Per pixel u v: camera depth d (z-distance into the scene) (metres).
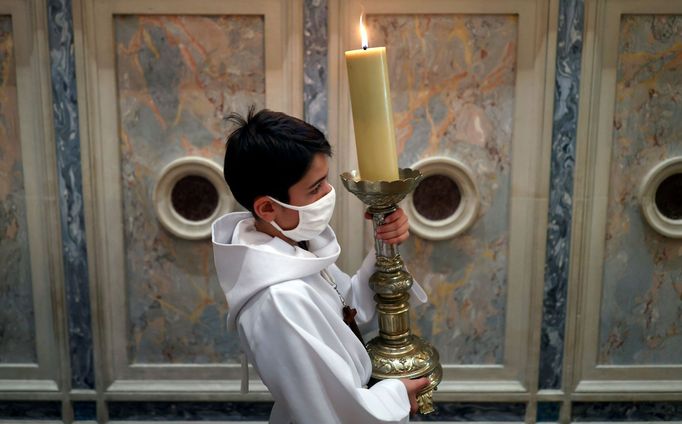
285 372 1.03
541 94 1.90
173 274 2.04
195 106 1.94
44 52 1.88
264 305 1.06
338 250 1.21
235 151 1.09
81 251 2.00
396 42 1.90
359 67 0.96
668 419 2.12
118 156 1.95
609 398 2.09
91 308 2.02
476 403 2.11
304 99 1.91
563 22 1.86
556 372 2.09
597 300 2.04
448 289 2.06
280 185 1.07
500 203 2.00
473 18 1.89
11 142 1.95
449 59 1.91
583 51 1.88
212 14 1.87
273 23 1.87
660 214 1.99
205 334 2.08
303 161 1.05
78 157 1.94
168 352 2.09
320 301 1.09
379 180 0.98
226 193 1.98
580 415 2.12
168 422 2.11
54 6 1.85
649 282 2.04
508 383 2.10
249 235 1.16
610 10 1.85
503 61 1.91
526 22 1.87
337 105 1.91
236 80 1.92
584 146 1.93
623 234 2.01
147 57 1.91
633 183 1.98
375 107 0.97
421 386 1.09
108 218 1.99
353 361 1.12
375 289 1.09
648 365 2.09
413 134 1.95
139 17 1.88
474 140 1.96
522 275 2.03
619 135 1.95
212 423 2.11
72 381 2.08
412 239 2.03
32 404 2.10
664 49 1.90
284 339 1.02
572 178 1.96
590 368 2.09
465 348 2.10
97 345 2.05
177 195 2.00
